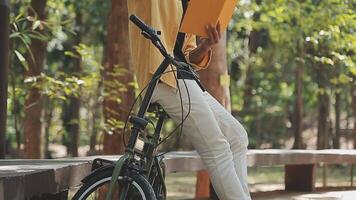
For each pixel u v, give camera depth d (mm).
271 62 15820
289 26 10094
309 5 9547
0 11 5910
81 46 9562
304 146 16594
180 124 3834
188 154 6113
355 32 9914
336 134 16062
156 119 4098
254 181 13719
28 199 3879
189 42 4148
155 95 3822
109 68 8930
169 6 3869
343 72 11836
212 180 3947
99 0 13367
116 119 8648
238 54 17297
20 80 11789
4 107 5938
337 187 8141
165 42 3834
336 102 15828
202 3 3727
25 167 4082
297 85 13898
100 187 3662
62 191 4289
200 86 3943
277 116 18547
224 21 3939
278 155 6863
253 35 15039
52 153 17625
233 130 4086
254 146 18250
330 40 9391
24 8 10000
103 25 13969
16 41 9289
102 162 3727
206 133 3873
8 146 15758
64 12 13609
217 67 7855
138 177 3533
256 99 18125
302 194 7207
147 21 3840
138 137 3709
